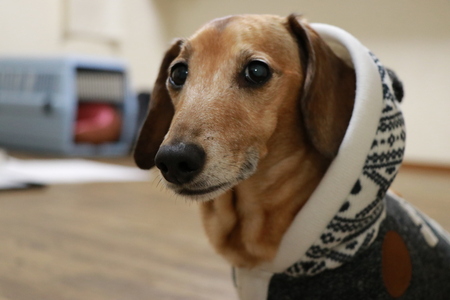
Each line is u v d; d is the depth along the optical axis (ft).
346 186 3.46
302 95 3.79
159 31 21.49
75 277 5.59
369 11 16.17
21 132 15.76
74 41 18.33
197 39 3.76
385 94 3.60
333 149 3.72
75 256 6.30
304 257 3.65
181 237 7.30
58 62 14.83
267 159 3.82
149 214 8.63
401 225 4.04
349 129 3.48
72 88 14.69
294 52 3.82
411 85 15.64
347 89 3.90
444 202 10.31
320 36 3.98
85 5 18.49
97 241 6.96
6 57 16.08
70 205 9.04
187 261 6.27
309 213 3.55
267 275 3.89
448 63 14.92
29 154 15.24
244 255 4.02
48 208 8.72
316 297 3.72
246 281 4.01
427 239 4.20
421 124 15.60
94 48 18.99
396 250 3.83
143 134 4.62
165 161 3.18
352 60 3.76
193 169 3.20
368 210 3.55
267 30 3.75
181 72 3.84
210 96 3.48
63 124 14.67
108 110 15.78
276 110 3.67
